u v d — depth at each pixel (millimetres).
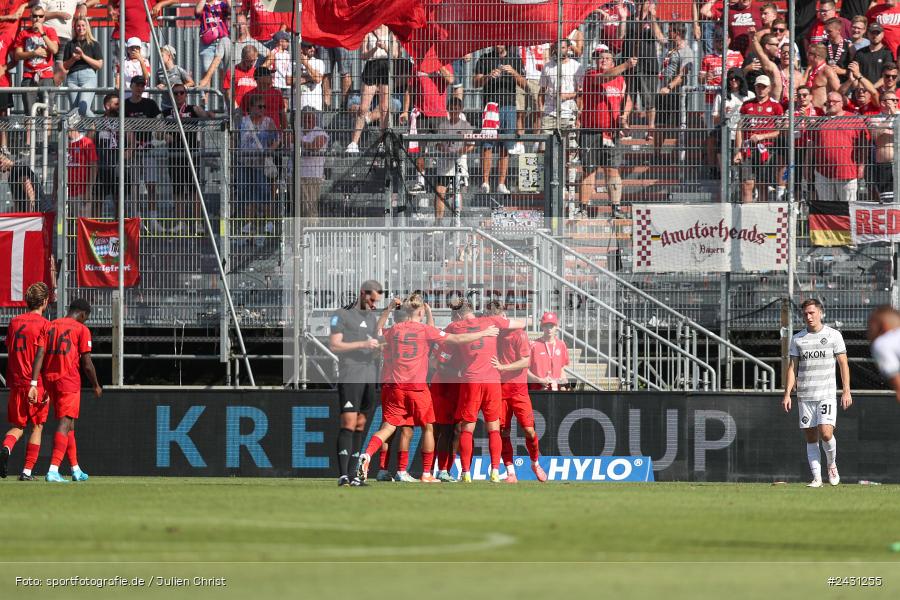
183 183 63750
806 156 64438
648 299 61812
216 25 77000
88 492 43938
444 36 67062
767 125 64812
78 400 52875
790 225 62656
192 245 63562
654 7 68125
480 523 31688
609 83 67562
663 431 58469
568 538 28297
